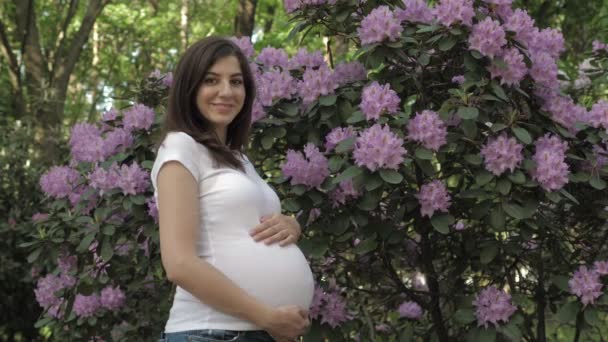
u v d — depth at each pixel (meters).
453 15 2.69
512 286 3.08
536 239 3.12
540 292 3.16
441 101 3.06
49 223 3.41
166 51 14.17
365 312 3.41
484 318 2.78
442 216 2.74
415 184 2.88
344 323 3.04
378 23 2.73
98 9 9.60
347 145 2.62
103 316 3.70
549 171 2.61
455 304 3.10
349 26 3.11
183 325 1.92
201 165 1.96
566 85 4.19
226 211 1.94
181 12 12.98
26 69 9.38
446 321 3.34
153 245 3.10
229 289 1.80
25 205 5.82
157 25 13.02
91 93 14.97
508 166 2.62
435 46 2.84
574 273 2.84
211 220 1.94
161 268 3.13
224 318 1.88
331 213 2.87
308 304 2.11
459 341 3.24
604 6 5.16
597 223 3.15
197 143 1.98
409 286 3.82
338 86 2.90
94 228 3.04
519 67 2.71
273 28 10.93
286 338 1.88
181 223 1.84
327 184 2.73
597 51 3.53
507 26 2.80
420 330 3.60
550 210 3.11
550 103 2.88
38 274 5.20
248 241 1.96
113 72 14.73
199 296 1.80
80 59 13.68
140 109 3.12
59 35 11.39
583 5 5.55
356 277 3.34
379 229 2.86
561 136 2.95
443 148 2.69
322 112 2.89
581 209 3.05
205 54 2.07
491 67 2.74
